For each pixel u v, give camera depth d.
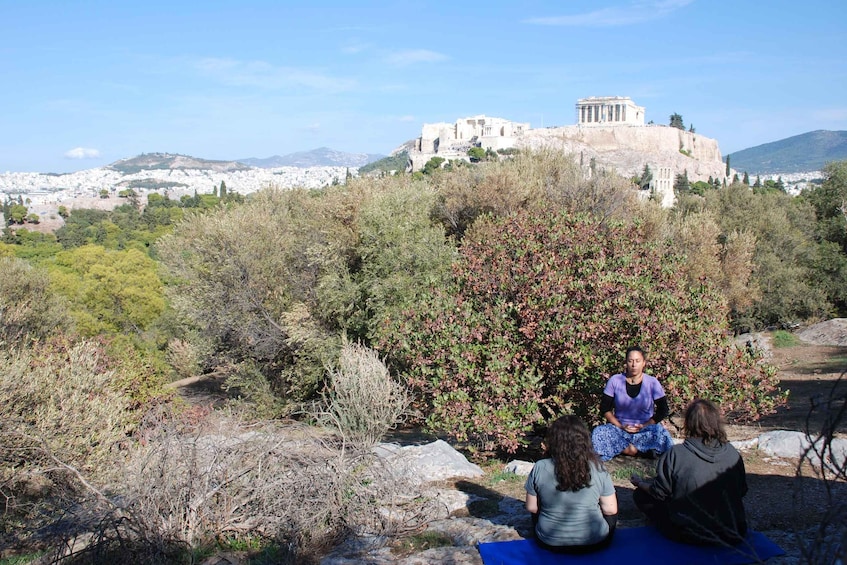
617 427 6.75
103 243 90.12
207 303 23.00
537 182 24.28
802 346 25.08
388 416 9.80
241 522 6.07
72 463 8.70
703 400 4.81
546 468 4.84
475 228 20.17
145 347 39.00
